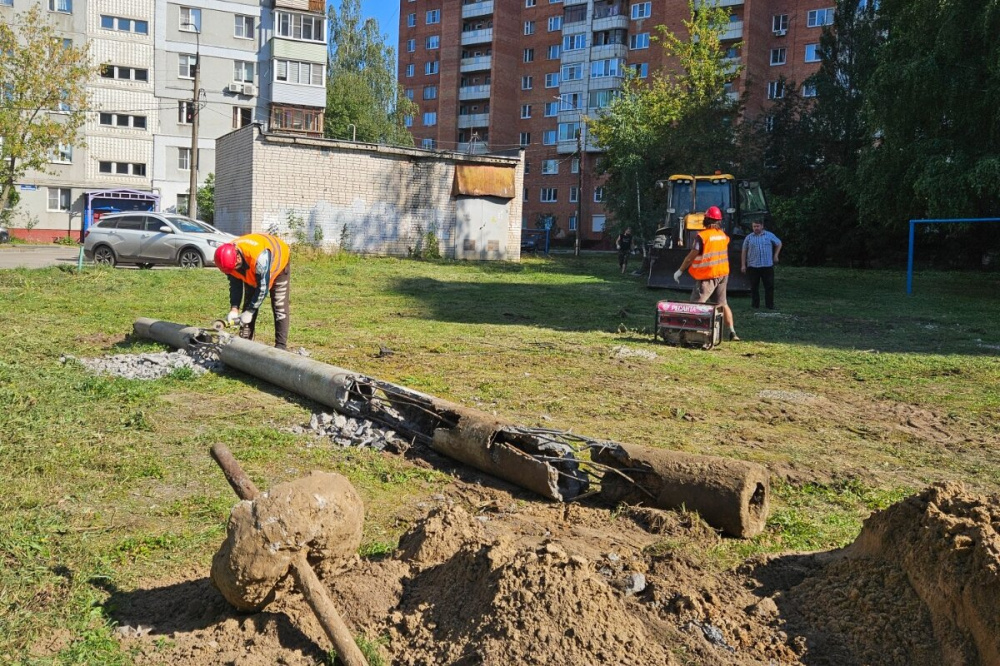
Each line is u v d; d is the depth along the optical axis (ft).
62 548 12.55
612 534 14.14
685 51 139.85
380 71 217.36
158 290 49.96
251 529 9.91
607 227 134.51
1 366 25.00
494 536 13.38
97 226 69.77
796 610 10.99
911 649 9.63
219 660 9.64
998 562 9.12
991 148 68.13
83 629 10.25
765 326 44.21
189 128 157.28
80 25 149.89
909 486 17.38
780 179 137.80
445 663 9.31
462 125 237.66
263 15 157.58
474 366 29.86
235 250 27.04
